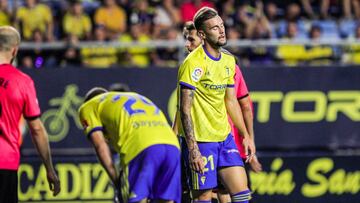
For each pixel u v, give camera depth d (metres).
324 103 39.00
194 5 46.00
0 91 22.00
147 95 38.31
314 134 39.00
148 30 43.59
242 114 25.67
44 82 38.06
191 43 25.47
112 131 22.03
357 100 39.03
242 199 23.91
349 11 48.84
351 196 38.25
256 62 41.38
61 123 38.06
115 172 21.77
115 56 40.88
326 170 38.22
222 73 23.81
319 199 38.28
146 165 21.33
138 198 21.08
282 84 38.84
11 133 22.20
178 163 22.00
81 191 37.31
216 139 23.95
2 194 22.08
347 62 41.41
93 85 38.22
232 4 46.75
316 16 48.88
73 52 40.16
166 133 21.92
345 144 39.06
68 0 46.91
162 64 40.97
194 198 24.42
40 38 42.03
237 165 24.08
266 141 38.84
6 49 22.56
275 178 37.94
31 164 37.16
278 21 47.50
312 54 42.09
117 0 45.53
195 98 23.77
